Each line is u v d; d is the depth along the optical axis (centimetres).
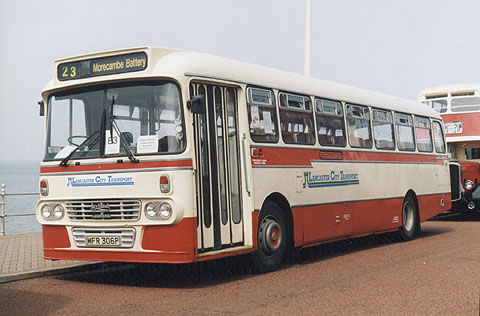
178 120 912
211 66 980
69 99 994
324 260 1221
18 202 4481
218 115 992
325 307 775
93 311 771
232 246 991
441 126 1811
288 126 1142
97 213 941
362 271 1057
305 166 1173
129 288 931
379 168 1441
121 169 924
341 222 1280
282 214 1115
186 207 893
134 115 938
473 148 2216
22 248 1338
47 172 989
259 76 1086
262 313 746
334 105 1298
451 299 817
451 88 2242
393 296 838
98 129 958
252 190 1023
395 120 1545
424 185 1655
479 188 2084
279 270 1094
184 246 888
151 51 931
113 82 958
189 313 751
